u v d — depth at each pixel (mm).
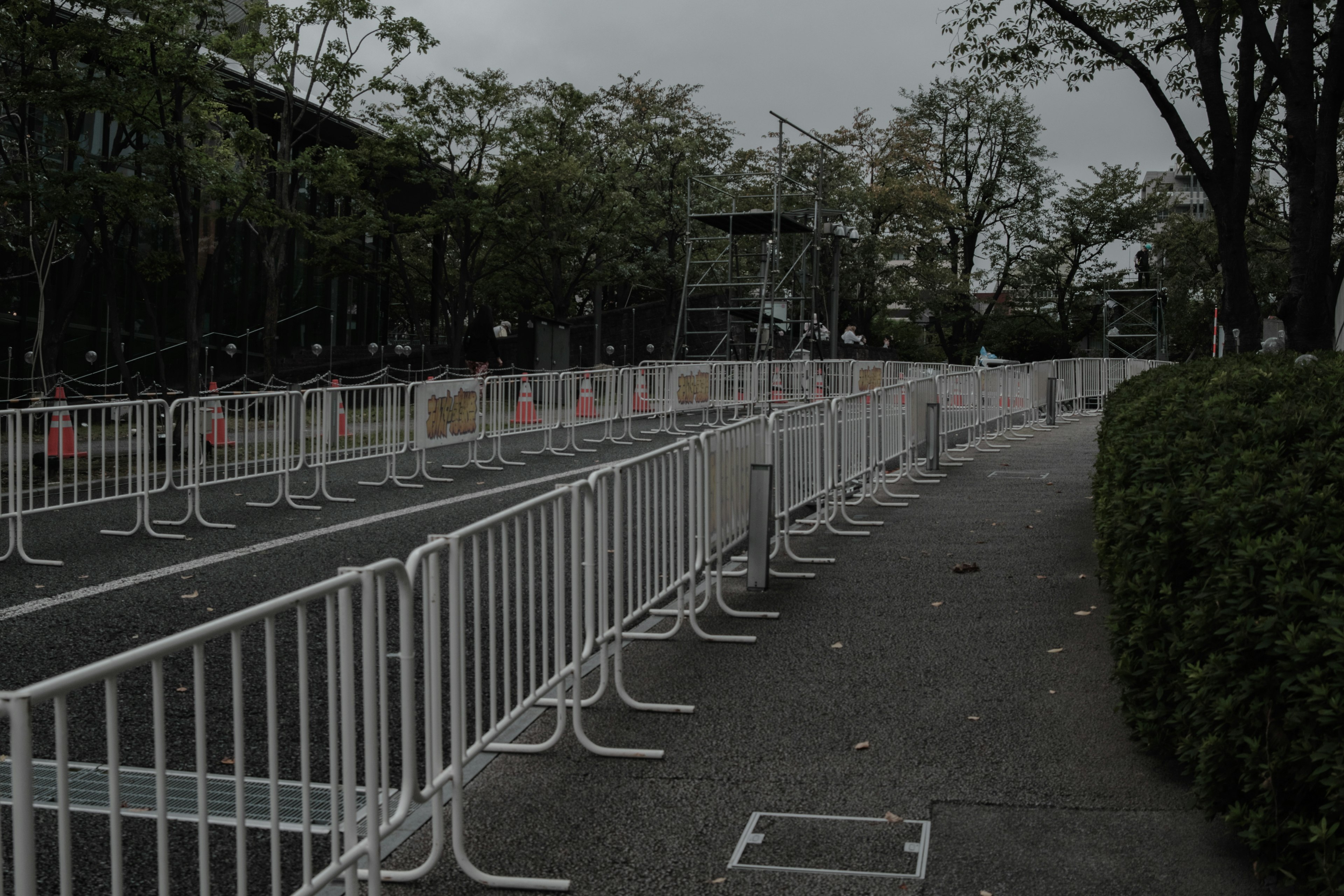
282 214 21516
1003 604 7676
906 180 55125
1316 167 11719
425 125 33688
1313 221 11820
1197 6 13570
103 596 8039
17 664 6359
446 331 43656
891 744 5098
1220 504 4184
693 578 6949
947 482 14195
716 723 5434
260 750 5121
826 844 4078
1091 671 6117
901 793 4535
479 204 34875
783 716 5508
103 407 10062
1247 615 3732
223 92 18938
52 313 23562
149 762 4902
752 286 36250
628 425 20656
